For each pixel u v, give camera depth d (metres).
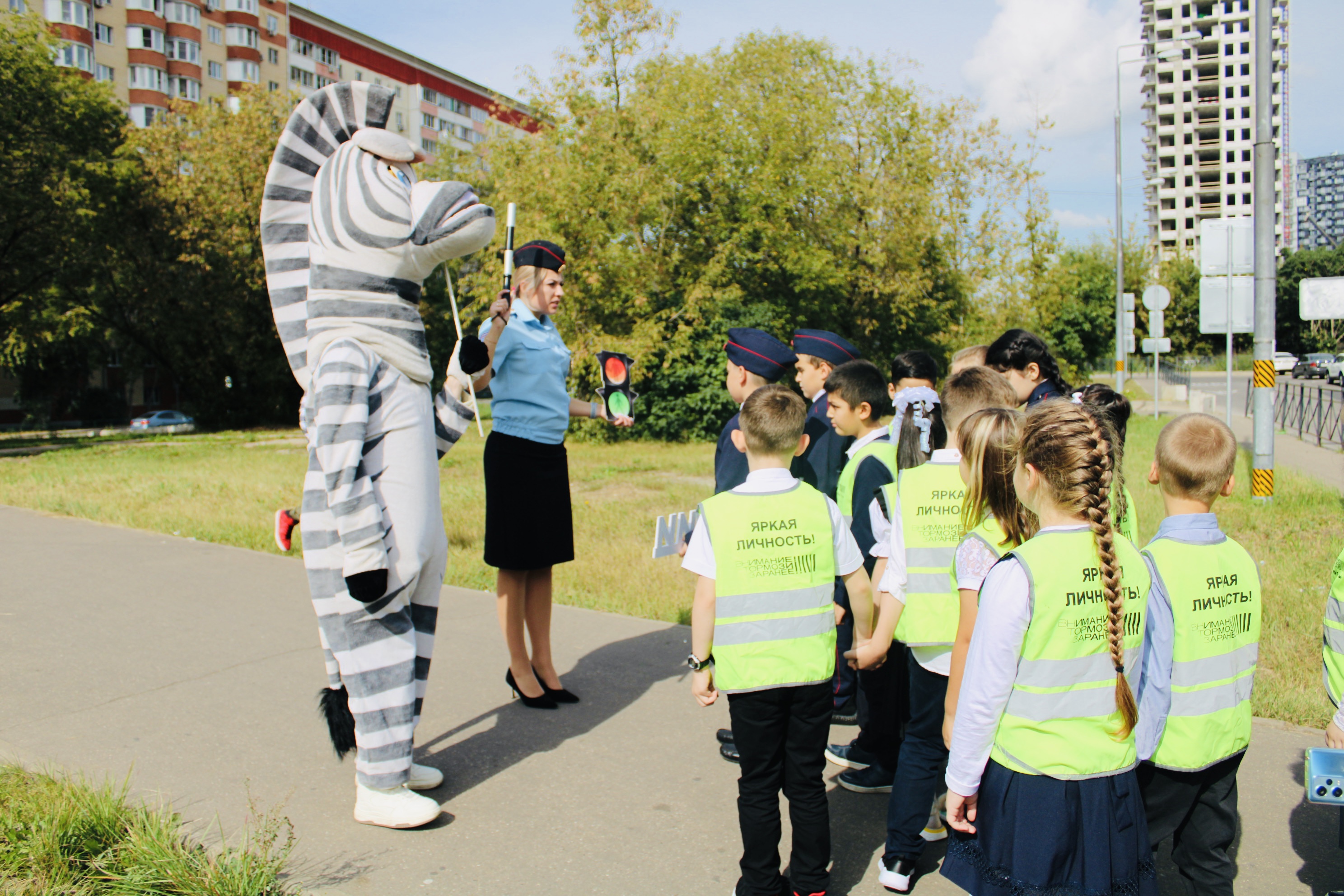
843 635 4.44
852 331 26.67
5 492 11.88
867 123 25.42
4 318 30.77
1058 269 27.03
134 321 36.72
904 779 3.11
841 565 3.11
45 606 6.35
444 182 3.57
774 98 24.36
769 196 23.84
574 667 5.31
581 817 3.55
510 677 4.73
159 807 3.45
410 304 3.59
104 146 31.44
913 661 3.17
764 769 2.93
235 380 37.66
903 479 3.25
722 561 2.94
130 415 47.31
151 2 56.72
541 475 4.58
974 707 2.26
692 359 23.89
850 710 4.66
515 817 3.55
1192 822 2.71
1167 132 110.19
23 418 46.78
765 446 3.08
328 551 3.48
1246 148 107.94
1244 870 3.23
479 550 8.51
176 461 17.62
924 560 3.14
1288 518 9.68
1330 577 7.08
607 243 23.36
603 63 23.48
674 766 4.02
